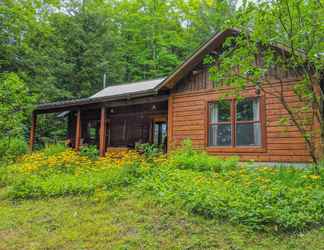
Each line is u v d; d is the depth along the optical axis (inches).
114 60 1058.1
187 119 420.8
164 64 1088.8
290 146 335.3
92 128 637.9
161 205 200.1
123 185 253.3
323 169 250.1
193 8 1127.0
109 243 157.2
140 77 1114.1
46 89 802.2
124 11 1186.6
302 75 306.2
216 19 1027.3
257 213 165.9
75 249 154.3
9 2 780.0
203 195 195.9
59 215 201.0
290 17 241.0
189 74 428.8
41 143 797.9
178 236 159.0
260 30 254.7
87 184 251.1
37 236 172.6
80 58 987.9
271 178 254.5
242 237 152.6
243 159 366.6
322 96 264.8
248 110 372.2
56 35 969.5
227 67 273.4
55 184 257.0
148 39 1118.4
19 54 800.3
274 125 349.1
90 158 380.5
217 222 170.4
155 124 552.1
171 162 312.0
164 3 1154.7
